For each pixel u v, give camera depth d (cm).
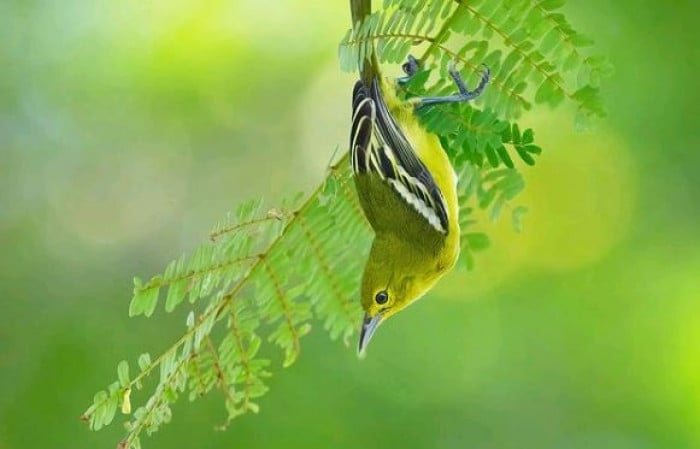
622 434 469
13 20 540
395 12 422
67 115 547
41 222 546
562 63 422
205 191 561
